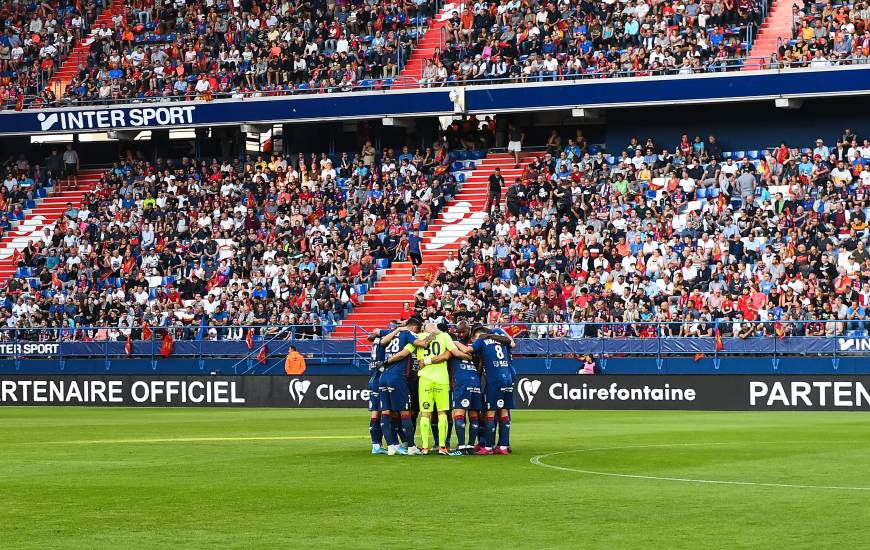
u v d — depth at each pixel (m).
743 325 71.31
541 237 83.19
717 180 83.12
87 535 22.88
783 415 63.94
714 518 24.45
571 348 74.12
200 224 93.12
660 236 80.31
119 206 97.31
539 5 92.56
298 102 93.81
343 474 32.88
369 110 92.31
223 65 98.94
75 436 50.16
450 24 94.19
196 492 29.23
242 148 100.69
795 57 83.06
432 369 37.81
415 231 87.31
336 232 88.62
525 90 88.38
